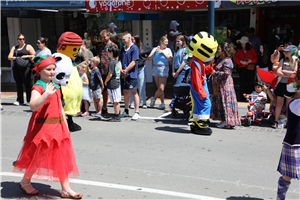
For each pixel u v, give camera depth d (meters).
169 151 5.92
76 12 14.30
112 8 11.12
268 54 10.35
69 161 4.11
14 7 12.34
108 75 7.75
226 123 7.16
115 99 7.93
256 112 7.82
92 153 5.86
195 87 6.70
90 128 7.55
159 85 9.44
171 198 4.14
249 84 10.46
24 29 15.09
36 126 3.93
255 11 11.77
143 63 9.54
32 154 3.94
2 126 7.79
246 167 5.15
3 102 10.89
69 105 6.95
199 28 12.93
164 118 8.41
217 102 7.30
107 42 8.28
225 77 7.11
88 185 4.55
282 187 3.76
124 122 8.06
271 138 6.63
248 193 4.27
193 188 4.43
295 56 5.64
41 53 8.23
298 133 3.55
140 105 9.78
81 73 8.43
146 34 13.67
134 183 4.60
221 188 4.42
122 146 6.23
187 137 6.76
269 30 12.12
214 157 5.59
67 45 6.39
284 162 3.67
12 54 10.00
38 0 11.77
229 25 12.34
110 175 4.89
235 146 6.15
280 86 7.05
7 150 6.07
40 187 4.53
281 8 11.77
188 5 10.16
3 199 4.12
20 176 4.90
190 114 7.44
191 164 5.29
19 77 10.25
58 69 5.11
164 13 13.23
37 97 3.80
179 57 8.79
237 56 10.33
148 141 6.52
